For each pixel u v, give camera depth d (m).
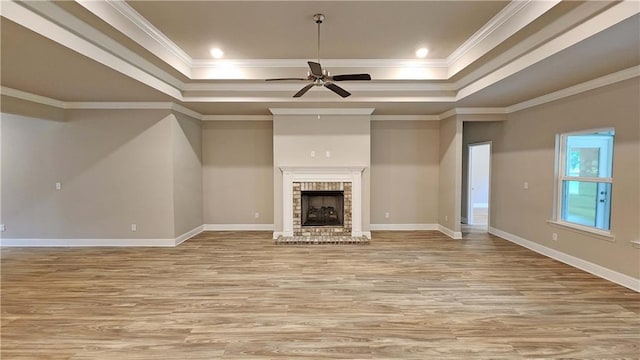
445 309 3.30
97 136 5.75
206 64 4.86
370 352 2.57
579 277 4.17
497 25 3.49
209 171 7.09
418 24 3.59
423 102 5.57
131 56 3.77
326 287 3.88
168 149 5.72
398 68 4.88
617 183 3.90
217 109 6.30
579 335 2.79
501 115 6.20
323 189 6.33
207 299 3.55
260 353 2.56
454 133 6.30
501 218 6.46
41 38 2.70
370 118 6.83
